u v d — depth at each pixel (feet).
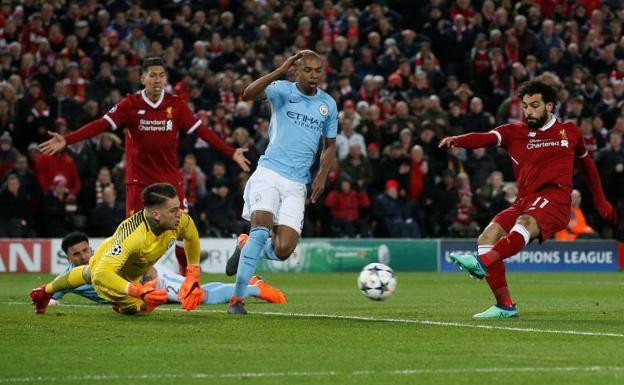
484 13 179.83
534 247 149.18
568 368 44.14
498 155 156.35
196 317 63.57
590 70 176.14
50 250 131.13
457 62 174.50
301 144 65.82
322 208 143.74
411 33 173.37
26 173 133.49
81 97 146.41
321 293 95.45
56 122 135.03
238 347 50.34
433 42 176.76
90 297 72.38
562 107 161.99
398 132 150.51
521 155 65.51
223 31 166.61
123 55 151.02
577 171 154.20
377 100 158.10
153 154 74.95
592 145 155.53
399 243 142.92
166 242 62.23
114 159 139.13
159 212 60.34
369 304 79.82
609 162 149.69
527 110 64.80
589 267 151.02
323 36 169.99
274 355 47.75
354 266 141.49
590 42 177.58
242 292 66.03
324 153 67.82
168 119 74.49
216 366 44.60
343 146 145.38
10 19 157.48
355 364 45.19
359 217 145.28
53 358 46.65
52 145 69.97
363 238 143.23
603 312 71.36
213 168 139.13
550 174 64.64
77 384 40.32
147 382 40.75
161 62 74.02
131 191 75.77
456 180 146.51
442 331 57.26
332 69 163.43
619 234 152.15
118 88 148.46
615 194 150.82
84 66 150.61
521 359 46.73
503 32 177.78
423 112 152.76
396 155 145.48
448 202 145.89
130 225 61.41
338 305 78.28
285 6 172.86
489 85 169.48
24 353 48.14
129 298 62.44
